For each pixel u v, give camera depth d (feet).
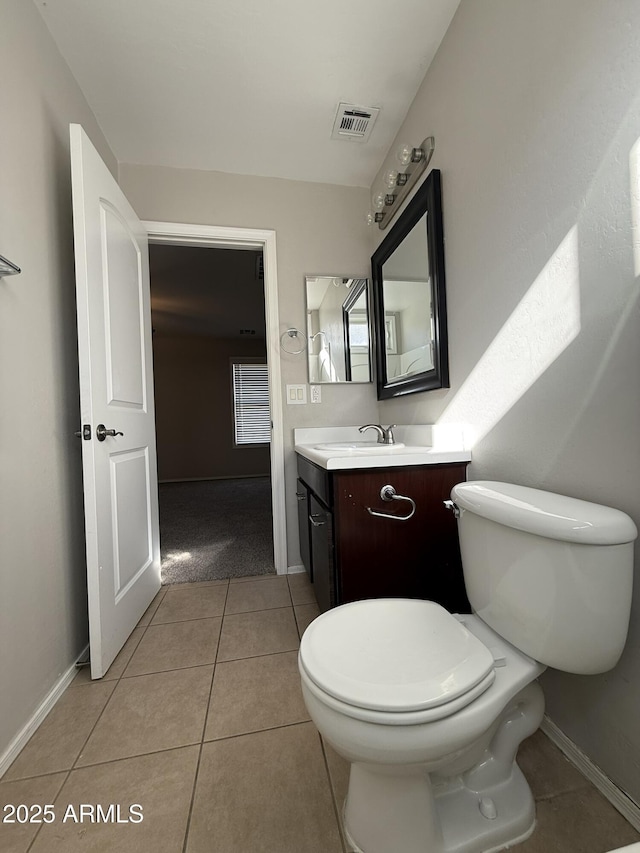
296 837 2.56
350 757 2.19
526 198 3.34
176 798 2.84
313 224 7.22
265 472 21.18
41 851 2.50
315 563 5.23
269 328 7.07
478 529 3.06
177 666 4.40
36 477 3.75
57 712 3.71
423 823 2.32
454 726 2.06
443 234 4.76
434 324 4.89
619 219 2.51
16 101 3.62
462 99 4.28
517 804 2.60
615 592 2.30
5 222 3.39
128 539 5.10
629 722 2.59
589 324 2.77
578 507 2.52
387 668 2.31
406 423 6.16
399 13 4.33
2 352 3.27
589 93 2.68
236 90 5.27
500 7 3.59
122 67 4.87
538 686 2.85
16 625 3.34
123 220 5.34
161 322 17.28
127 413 5.28
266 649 4.71
